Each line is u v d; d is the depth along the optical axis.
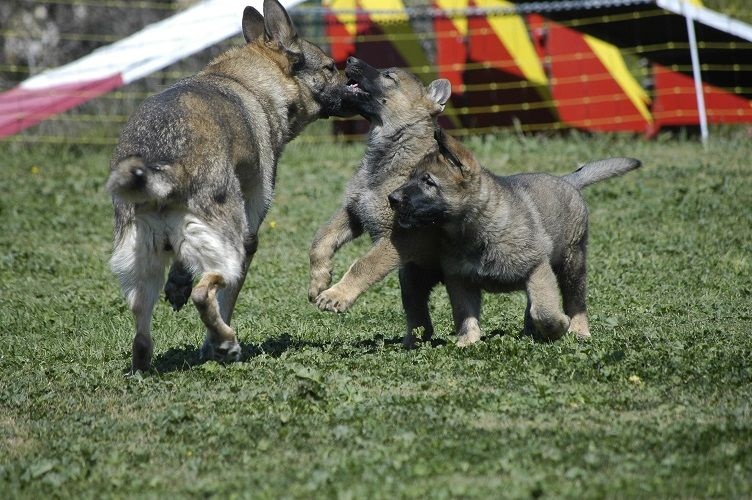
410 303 9.18
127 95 23.03
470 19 21.92
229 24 20.14
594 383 7.53
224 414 7.09
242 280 9.16
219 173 8.12
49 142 21.64
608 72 21.94
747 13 24.06
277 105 9.79
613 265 12.95
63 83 20.39
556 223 9.19
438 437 6.27
